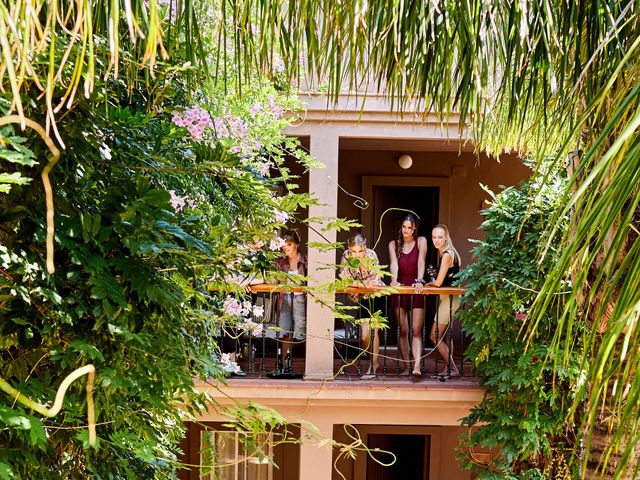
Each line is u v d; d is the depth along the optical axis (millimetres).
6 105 1550
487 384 6059
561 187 5301
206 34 3150
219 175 2334
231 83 3527
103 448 2014
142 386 1803
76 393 1803
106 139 2020
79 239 1749
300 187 8883
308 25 2393
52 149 1264
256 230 2617
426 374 6930
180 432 2676
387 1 2338
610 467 2850
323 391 6523
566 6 2312
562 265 1252
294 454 8844
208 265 2268
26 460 1663
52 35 1178
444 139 6824
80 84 1747
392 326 9344
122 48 2100
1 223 1672
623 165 1160
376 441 9961
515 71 2416
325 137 6598
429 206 9758
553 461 5859
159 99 2580
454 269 6812
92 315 1771
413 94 2586
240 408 2453
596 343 2707
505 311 5746
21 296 1654
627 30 2094
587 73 2258
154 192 1824
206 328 2744
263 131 3988
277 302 6695
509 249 5723
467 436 6238
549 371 5746
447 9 2359
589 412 1213
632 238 2461
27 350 1789
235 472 8234
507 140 3246
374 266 2938
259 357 8023
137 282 1743
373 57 2480
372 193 9430
